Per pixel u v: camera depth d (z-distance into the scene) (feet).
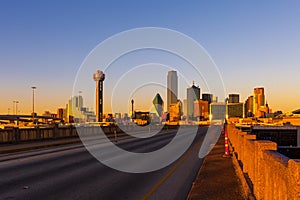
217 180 35.27
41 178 38.52
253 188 25.81
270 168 17.72
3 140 85.40
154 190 31.65
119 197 28.55
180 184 34.73
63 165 50.19
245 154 35.76
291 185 12.55
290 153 67.36
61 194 29.78
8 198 28.25
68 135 121.80
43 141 101.91
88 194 29.84
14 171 44.19
